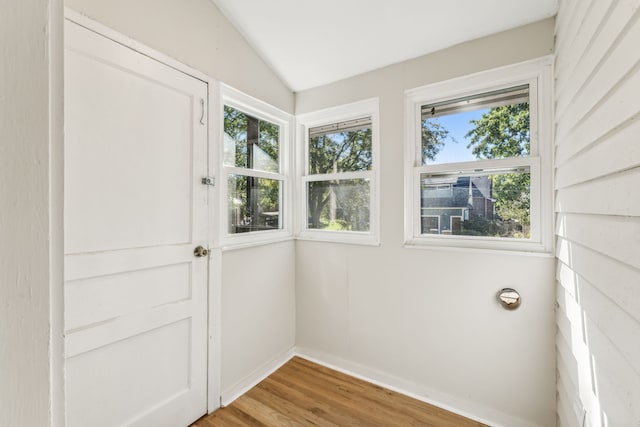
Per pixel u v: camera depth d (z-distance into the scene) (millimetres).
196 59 1658
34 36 330
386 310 2039
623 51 754
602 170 889
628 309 726
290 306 2420
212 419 1675
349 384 2025
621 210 761
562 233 1386
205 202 1711
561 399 1433
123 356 1339
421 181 1984
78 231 1187
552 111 1549
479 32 1691
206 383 1707
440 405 1814
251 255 2047
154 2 1448
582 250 1109
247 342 2002
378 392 1937
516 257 1623
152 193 1445
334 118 2352
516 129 1697
